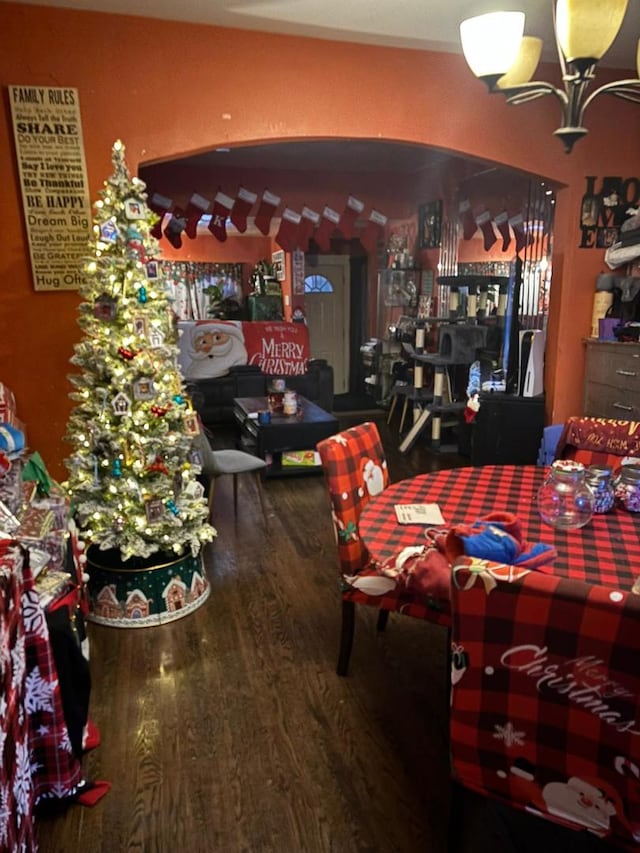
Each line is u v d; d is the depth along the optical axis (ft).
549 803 3.76
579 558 5.03
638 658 3.14
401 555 5.12
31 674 4.88
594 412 12.19
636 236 11.39
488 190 17.37
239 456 12.06
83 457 8.09
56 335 9.34
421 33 9.48
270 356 22.33
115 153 7.72
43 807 5.34
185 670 7.30
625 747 3.36
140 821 5.22
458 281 16.17
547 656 3.42
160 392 8.16
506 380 14.23
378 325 26.22
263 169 20.08
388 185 21.36
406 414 21.49
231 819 5.23
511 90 5.78
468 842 4.89
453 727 3.94
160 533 8.22
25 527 6.07
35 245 9.02
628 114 11.60
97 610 8.32
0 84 8.53
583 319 12.37
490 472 7.42
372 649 7.75
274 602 8.91
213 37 9.24
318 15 8.81
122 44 8.88
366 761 5.88
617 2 4.83
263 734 6.24
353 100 10.05
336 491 6.61
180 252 30.68
